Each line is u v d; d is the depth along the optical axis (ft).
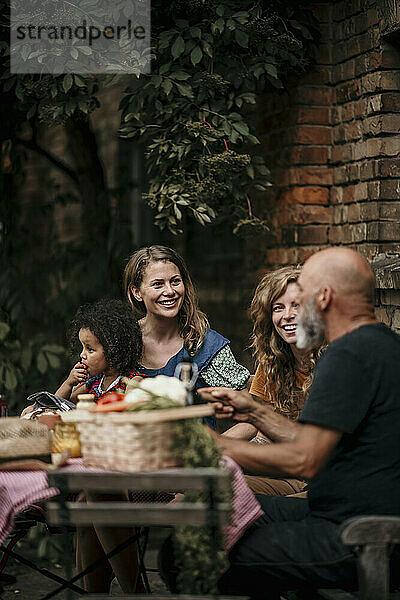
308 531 10.49
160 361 14.34
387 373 10.28
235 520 10.43
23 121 20.61
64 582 11.86
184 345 14.35
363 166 16.47
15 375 19.62
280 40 16.53
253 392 14.20
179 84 16.60
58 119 17.16
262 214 18.92
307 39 17.26
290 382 13.88
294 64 16.88
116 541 12.29
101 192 22.07
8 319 20.58
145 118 17.26
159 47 16.53
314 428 10.11
